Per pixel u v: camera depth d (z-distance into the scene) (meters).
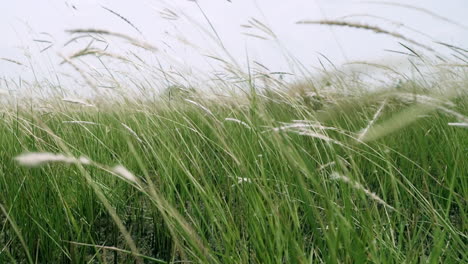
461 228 1.72
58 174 1.93
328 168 1.90
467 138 2.16
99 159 2.24
